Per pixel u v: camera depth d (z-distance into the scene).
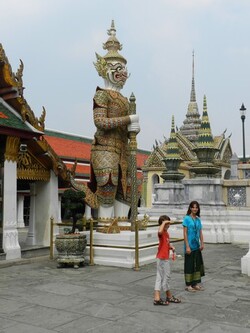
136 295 7.92
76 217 11.46
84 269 10.78
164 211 23.38
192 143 40.28
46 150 13.12
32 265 11.41
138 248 10.79
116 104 12.60
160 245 7.45
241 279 9.52
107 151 12.54
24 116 12.34
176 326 6.05
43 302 7.41
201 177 19.06
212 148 19.09
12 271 10.50
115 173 12.59
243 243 17.34
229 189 18.62
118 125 12.18
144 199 39.25
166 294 7.39
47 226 13.75
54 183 13.95
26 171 12.88
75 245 10.89
